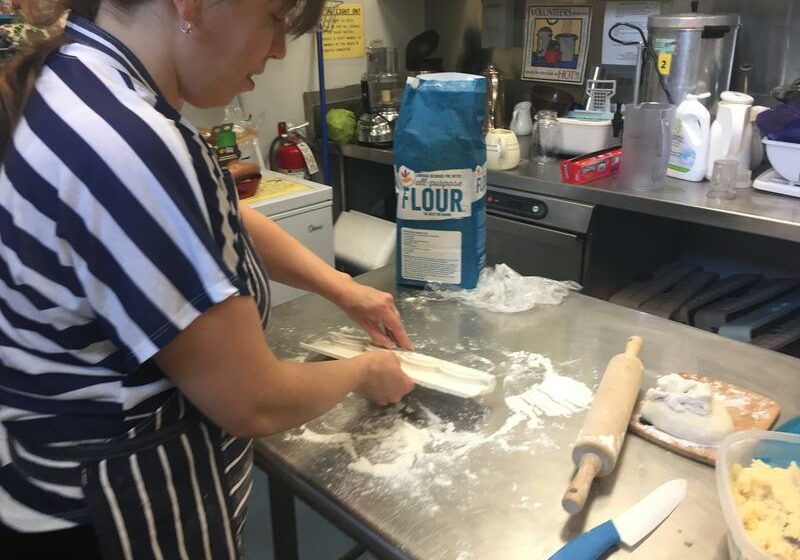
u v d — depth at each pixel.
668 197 1.69
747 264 2.10
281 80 2.40
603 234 1.83
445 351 1.05
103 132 0.53
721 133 1.74
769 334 1.71
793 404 0.88
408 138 1.17
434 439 0.84
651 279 2.06
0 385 0.64
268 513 1.67
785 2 1.87
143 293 0.55
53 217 0.54
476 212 1.21
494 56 2.56
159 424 0.65
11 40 1.40
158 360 0.59
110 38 0.59
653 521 0.68
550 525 0.70
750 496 0.66
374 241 2.35
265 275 0.82
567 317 1.16
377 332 1.04
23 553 0.67
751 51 1.97
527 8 2.40
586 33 2.28
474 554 0.66
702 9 2.03
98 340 0.61
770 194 1.69
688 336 1.07
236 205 0.73
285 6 0.64
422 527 0.70
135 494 0.65
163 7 0.58
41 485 0.65
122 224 0.53
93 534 0.66
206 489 0.69
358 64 2.62
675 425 0.81
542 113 2.14
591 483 0.73
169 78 0.63
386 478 0.77
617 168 1.92
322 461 0.81
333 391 0.76
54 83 0.57
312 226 2.10
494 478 0.77
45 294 0.57
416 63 2.59
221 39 0.61
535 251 1.92
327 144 2.41
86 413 0.63
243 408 0.63
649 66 1.98
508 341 1.08
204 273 0.56
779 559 0.58
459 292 1.26
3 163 0.57
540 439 0.83
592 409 0.82
